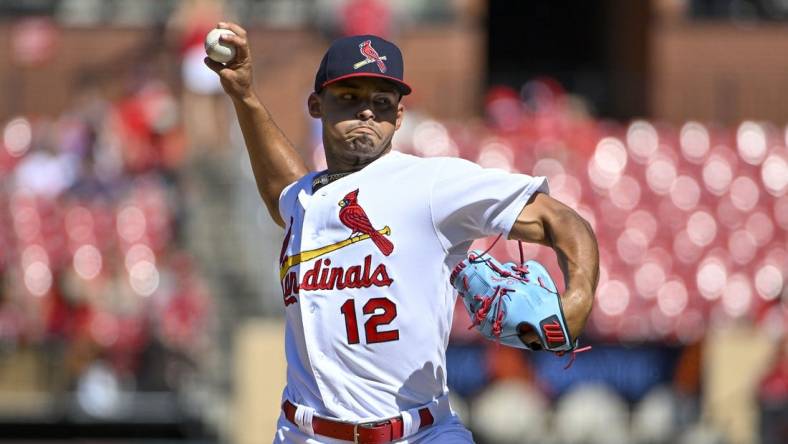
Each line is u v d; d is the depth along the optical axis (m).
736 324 51.22
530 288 13.03
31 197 52.19
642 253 53.31
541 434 47.81
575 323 12.95
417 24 63.94
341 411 14.09
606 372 49.03
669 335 50.38
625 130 57.97
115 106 57.12
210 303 48.47
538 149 55.88
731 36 65.44
